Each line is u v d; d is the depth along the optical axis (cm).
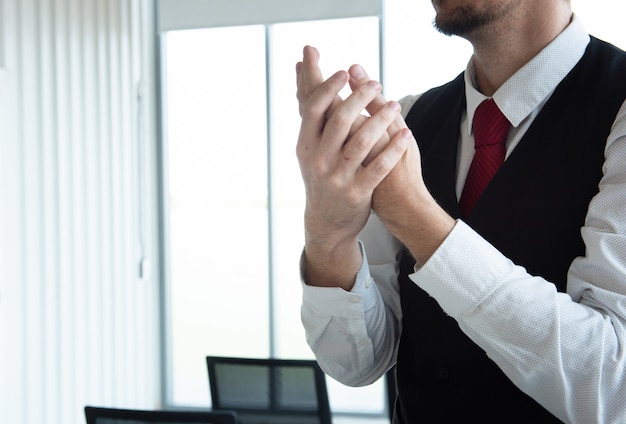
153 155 625
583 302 89
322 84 78
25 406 462
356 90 76
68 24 506
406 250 109
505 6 98
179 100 640
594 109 97
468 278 81
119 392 559
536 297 81
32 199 471
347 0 570
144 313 600
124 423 229
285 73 601
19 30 464
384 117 76
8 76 452
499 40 102
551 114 100
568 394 83
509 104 101
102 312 537
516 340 82
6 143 450
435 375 106
